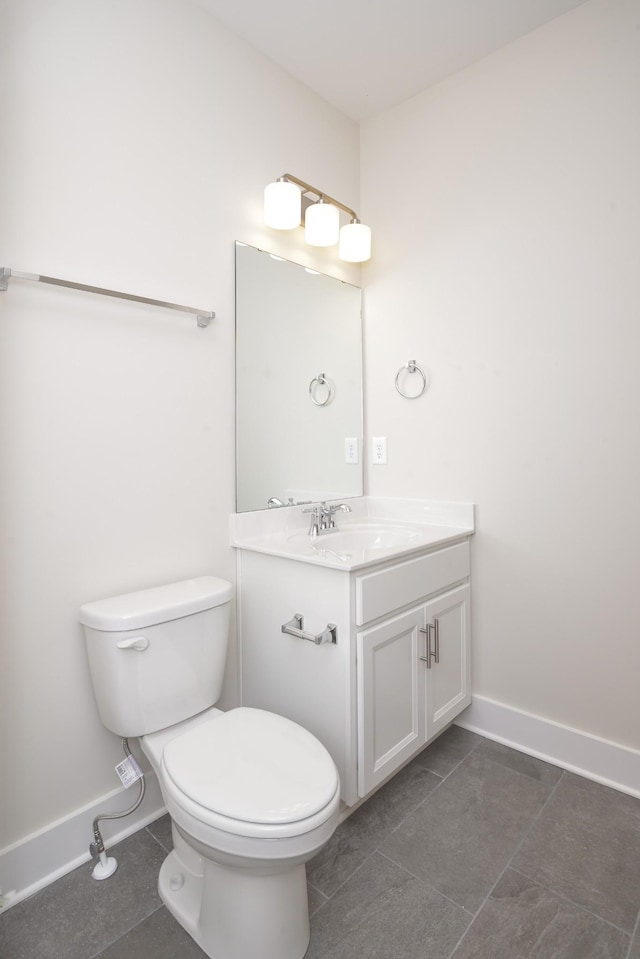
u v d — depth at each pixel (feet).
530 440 5.94
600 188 5.38
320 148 6.81
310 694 5.00
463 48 6.01
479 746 6.21
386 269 7.23
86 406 4.50
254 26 5.62
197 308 5.29
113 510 4.70
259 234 6.03
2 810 4.08
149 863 4.46
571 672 5.76
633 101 5.16
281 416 6.30
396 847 4.60
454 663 6.10
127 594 4.67
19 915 3.95
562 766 5.78
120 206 4.72
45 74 4.21
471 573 6.49
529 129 5.84
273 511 6.16
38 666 4.25
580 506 5.62
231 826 3.10
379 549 5.23
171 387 5.14
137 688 4.20
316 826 3.19
